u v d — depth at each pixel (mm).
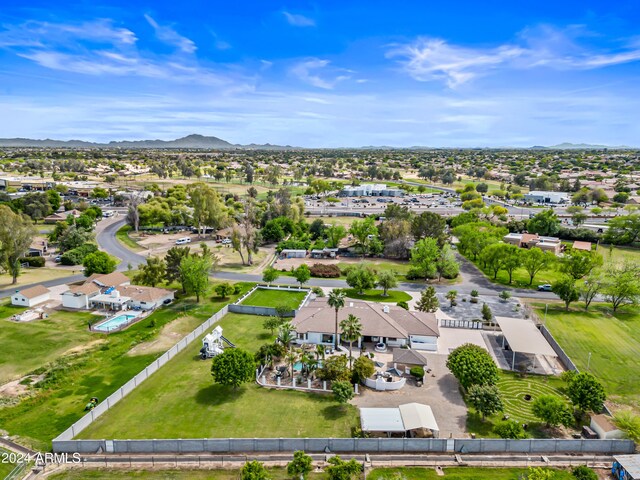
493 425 53938
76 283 109625
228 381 58312
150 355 71500
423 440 49281
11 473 45062
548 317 89375
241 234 132375
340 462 43500
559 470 46531
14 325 83312
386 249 138500
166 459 47875
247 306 90938
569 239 159875
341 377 61250
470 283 113125
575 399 54719
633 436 49500
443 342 77750
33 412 55969
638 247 148125
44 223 186500
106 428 52531
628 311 93312
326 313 79438
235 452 49156
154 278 99812
